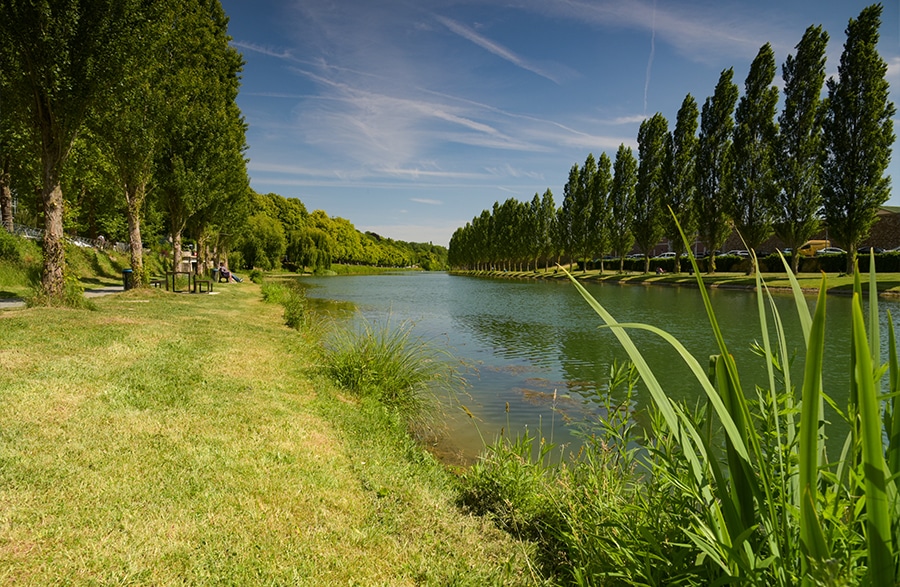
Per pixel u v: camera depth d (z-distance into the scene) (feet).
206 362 20.66
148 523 8.63
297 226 266.57
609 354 34.06
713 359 5.12
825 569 3.26
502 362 31.55
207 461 11.20
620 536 7.23
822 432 4.66
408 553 8.79
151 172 53.01
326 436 13.99
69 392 14.82
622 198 143.02
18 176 69.36
